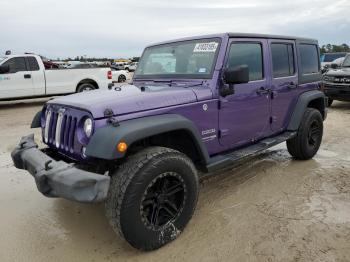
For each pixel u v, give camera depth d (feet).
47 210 12.74
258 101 13.92
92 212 12.51
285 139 15.35
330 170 16.17
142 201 9.09
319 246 9.91
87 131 9.36
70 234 11.04
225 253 9.70
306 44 17.49
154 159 9.26
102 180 8.33
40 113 12.63
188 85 12.26
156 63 14.21
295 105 16.52
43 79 38.91
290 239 10.30
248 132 13.73
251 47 13.65
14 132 25.80
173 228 10.07
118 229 8.98
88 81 42.29
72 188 8.23
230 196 13.43
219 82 11.98
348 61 37.93
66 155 10.54
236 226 11.12
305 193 13.58
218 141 12.37
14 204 13.30
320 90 18.69
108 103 9.57
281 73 15.44
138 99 10.06
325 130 24.89
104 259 9.66
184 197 10.18
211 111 11.80
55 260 9.66
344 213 11.88
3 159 19.03
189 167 10.10
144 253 9.80
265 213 11.96
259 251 9.75
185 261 9.42
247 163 17.31
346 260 9.27
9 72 37.01
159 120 9.83
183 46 13.39
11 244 10.49
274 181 14.89
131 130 8.97
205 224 11.27
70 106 10.13
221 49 12.18
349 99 33.35
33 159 9.96
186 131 10.60
